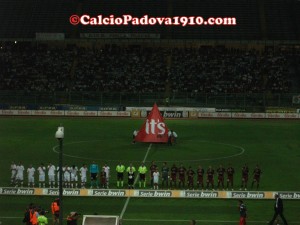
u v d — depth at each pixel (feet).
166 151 221.25
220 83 369.09
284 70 380.99
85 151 219.41
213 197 154.10
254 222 132.57
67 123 301.22
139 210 142.41
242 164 198.29
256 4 433.07
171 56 398.83
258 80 371.76
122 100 337.31
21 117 325.42
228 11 426.10
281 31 412.77
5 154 212.64
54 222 127.85
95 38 405.39
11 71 383.04
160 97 337.93
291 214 139.74
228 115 331.57
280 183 170.60
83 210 142.31
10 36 412.57
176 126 293.43
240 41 407.03
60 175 108.27
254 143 243.40
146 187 165.89
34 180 174.29
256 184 168.86
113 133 267.39
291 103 331.77
